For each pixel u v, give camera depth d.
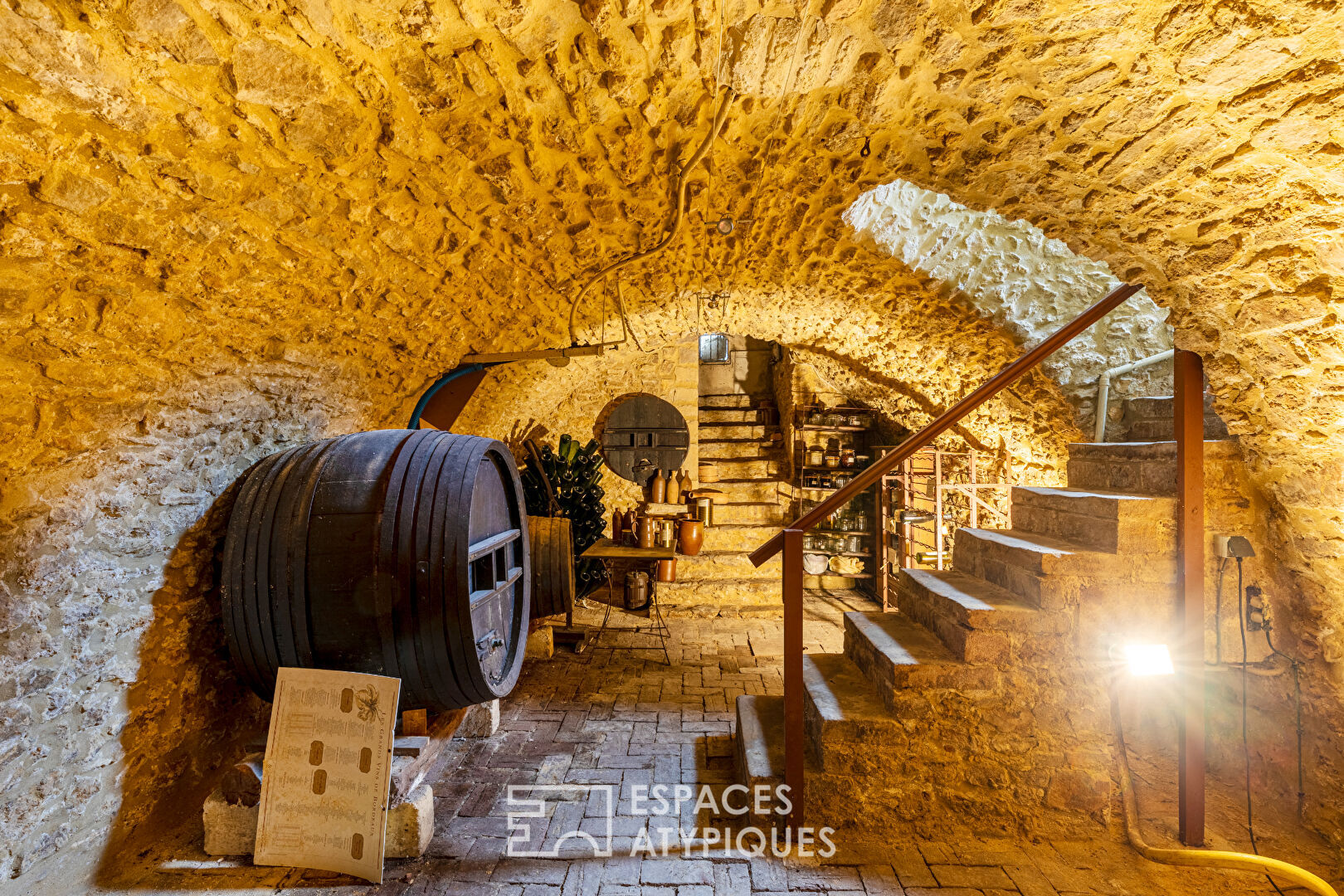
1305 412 2.34
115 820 2.31
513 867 2.33
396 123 2.00
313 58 1.67
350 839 2.26
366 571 2.31
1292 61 1.64
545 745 3.30
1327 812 2.45
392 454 2.55
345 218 2.32
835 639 5.25
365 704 2.29
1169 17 1.62
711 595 6.47
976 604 2.59
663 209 2.88
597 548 5.22
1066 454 4.52
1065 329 2.60
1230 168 1.99
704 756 3.18
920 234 3.57
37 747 2.00
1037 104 2.03
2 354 1.80
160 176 1.77
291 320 2.61
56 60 1.38
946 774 2.50
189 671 2.57
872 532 6.87
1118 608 2.50
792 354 7.07
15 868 1.96
